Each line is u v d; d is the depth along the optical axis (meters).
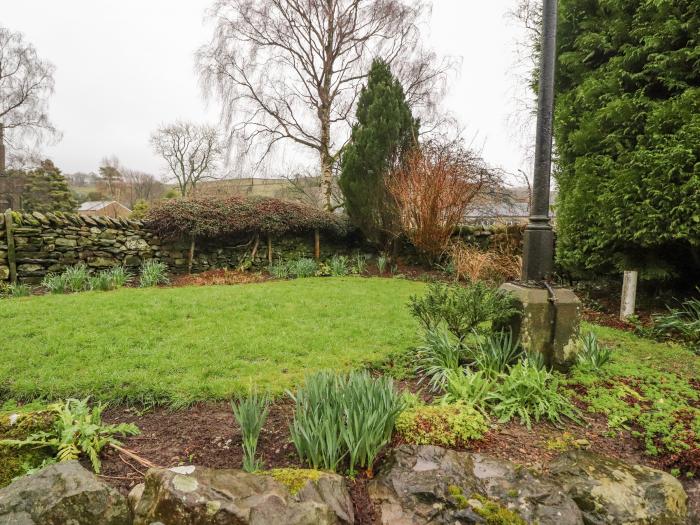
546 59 2.98
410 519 1.68
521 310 3.05
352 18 12.27
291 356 3.53
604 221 4.90
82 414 2.21
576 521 1.65
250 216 9.16
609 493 1.80
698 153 4.06
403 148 9.39
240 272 8.74
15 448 1.96
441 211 8.76
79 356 3.40
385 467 1.97
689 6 4.28
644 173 4.45
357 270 9.23
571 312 3.09
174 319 4.54
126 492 1.81
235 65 12.08
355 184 9.24
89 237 7.65
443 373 2.91
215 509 1.52
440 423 2.22
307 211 9.96
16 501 1.52
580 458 2.08
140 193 30.89
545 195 3.11
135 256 8.22
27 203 22.91
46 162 24.16
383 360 3.49
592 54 5.33
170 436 2.31
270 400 2.69
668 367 3.38
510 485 1.83
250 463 1.90
